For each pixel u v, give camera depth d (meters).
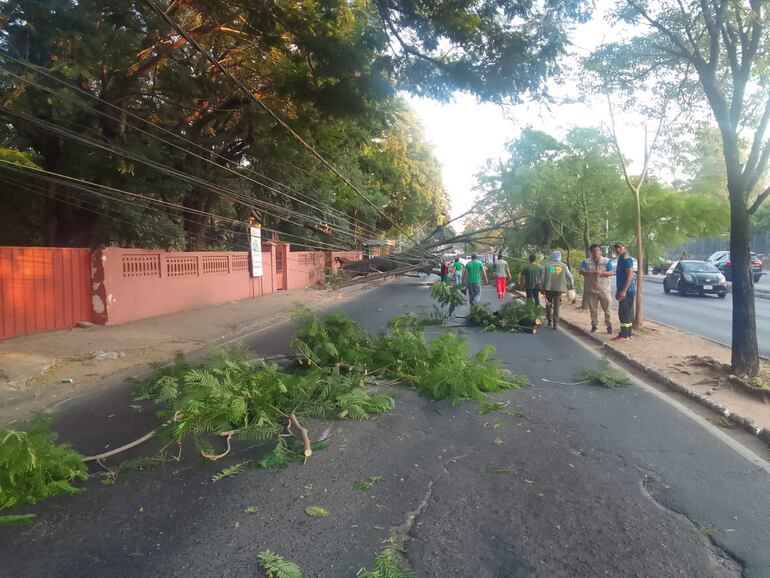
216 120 17.91
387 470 4.81
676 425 6.05
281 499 4.25
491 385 7.24
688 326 14.05
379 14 11.38
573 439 5.60
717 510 4.09
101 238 16.27
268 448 5.31
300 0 12.02
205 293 18.02
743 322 7.64
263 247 23.89
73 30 10.22
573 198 17.67
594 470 4.81
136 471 4.81
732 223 7.74
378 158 33.53
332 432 5.80
